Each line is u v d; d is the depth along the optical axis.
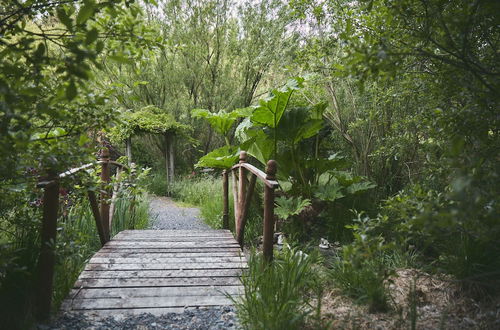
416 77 2.51
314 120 4.78
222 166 5.35
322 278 2.90
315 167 4.99
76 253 2.45
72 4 1.73
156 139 11.70
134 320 2.42
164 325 2.36
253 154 5.63
